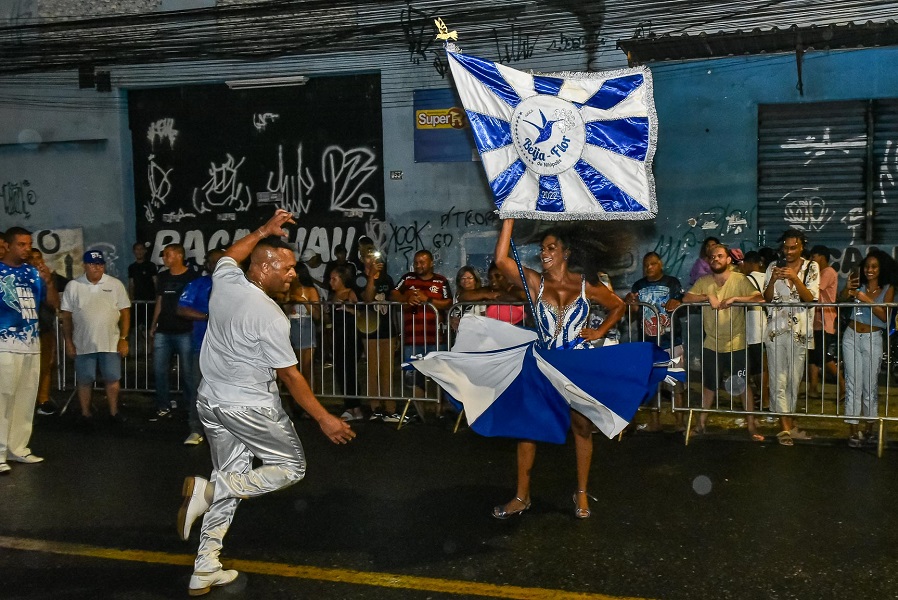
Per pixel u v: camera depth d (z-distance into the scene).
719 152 12.32
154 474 6.99
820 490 6.31
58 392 10.55
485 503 6.10
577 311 5.54
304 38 13.91
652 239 12.65
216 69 14.38
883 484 6.44
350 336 9.27
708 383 8.00
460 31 13.08
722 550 5.13
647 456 7.34
